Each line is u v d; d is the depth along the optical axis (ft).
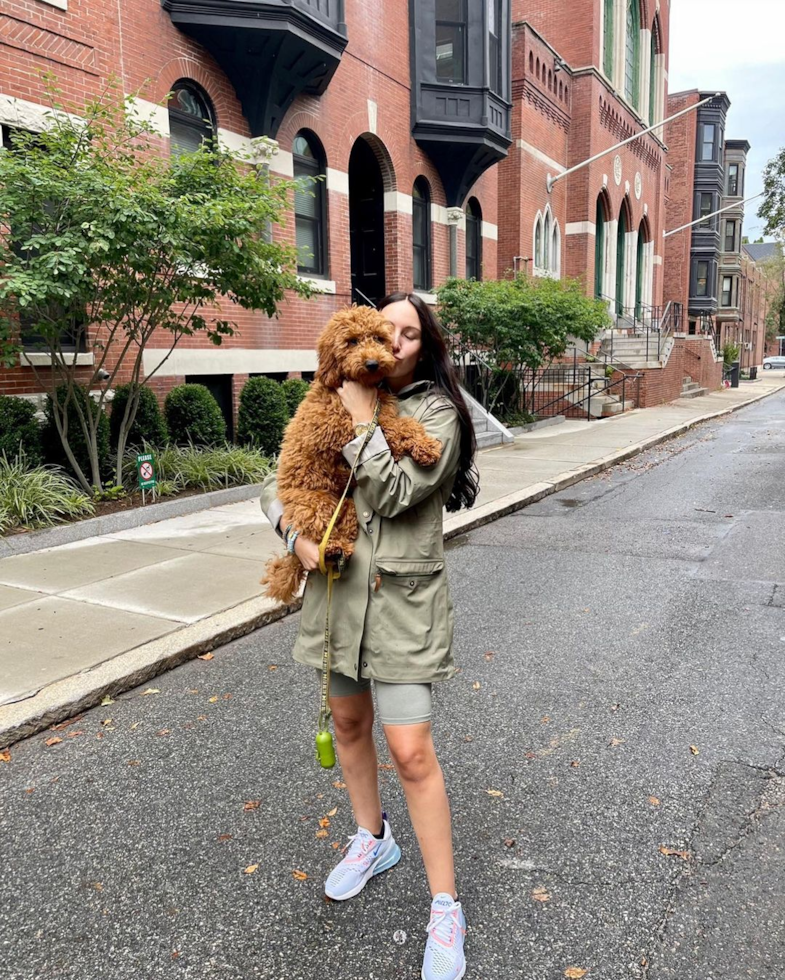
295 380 37.29
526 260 67.21
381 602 6.97
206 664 14.62
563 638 15.88
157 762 11.03
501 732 11.80
